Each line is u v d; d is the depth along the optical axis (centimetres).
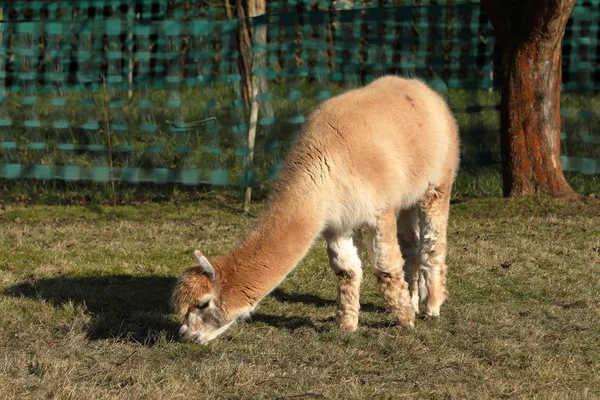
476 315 905
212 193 1584
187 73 2273
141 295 990
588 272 1070
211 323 741
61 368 745
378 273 831
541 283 1029
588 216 1353
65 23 1753
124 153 1675
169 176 1553
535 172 1463
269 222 765
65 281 1040
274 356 792
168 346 810
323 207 775
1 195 1578
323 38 1853
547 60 1436
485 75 1752
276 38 2083
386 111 821
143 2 2291
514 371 750
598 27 1977
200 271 739
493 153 1599
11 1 2361
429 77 1889
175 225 1366
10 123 1681
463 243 1207
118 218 1420
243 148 1531
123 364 770
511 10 1450
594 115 1758
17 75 1911
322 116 806
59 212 1454
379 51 1847
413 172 836
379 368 760
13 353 799
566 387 710
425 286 905
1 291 997
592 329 859
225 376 729
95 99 2048
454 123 927
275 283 755
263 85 1584
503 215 1377
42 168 1577
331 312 942
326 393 694
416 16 1798
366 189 783
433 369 753
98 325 879
